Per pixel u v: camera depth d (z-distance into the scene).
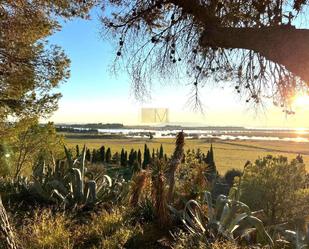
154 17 3.78
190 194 8.69
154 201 8.38
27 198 9.25
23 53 11.30
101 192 9.66
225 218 7.11
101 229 7.25
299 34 2.80
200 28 3.53
